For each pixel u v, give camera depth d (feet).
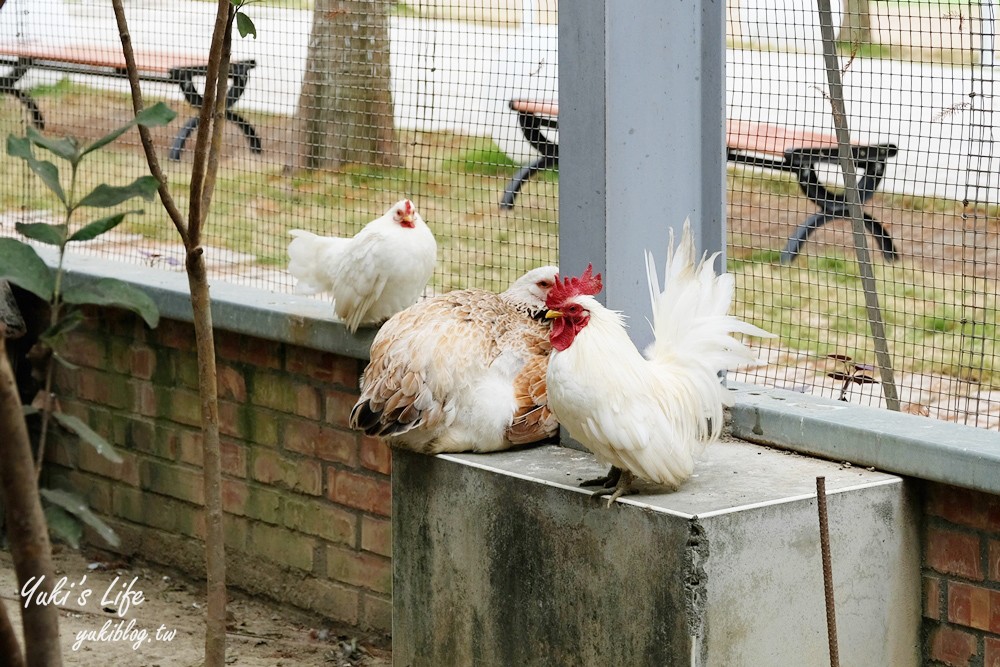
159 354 16.98
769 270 14.76
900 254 15.08
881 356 13.09
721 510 10.13
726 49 13.52
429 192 16.24
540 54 14.65
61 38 19.80
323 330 14.64
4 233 20.35
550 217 15.16
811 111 13.33
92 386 17.90
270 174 17.95
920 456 11.00
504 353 12.26
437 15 15.33
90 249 19.52
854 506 10.92
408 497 12.63
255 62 17.46
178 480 17.03
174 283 16.60
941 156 14.84
